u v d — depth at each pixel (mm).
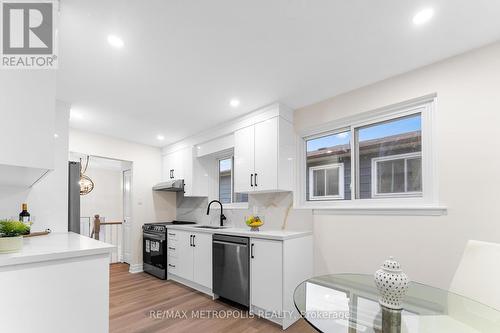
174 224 4137
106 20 1550
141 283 3633
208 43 1803
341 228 2539
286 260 2365
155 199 4699
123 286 3490
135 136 4203
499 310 1237
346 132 2785
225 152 3979
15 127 1117
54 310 1147
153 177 4758
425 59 2021
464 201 1859
